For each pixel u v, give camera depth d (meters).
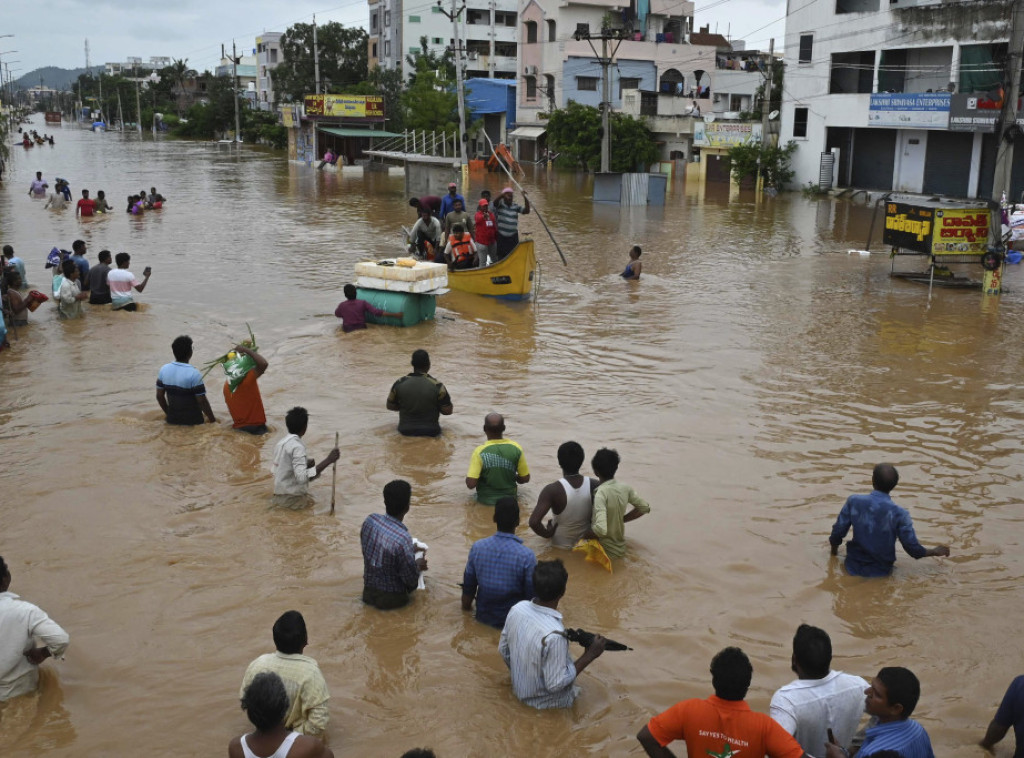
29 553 7.39
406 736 5.26
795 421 11.01
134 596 6.76
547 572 5.59
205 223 28.77
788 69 44.56
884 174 41.72
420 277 15.12
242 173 51.59
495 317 16.39
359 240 25.56
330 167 56.75
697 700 4.52
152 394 11.59
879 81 40.62
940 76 38.59
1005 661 6.16
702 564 7.48
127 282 16.20
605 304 17.70
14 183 41.66
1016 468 9.60
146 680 5.76
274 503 8.38
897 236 20.17
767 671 5.94
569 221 31.44
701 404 11.62
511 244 18.66
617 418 11.03
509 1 80.06
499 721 5.43
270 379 12.31
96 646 6.11
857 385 12.50
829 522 8.30
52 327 15.04
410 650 6.16
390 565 6.55
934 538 8.01
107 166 55.25
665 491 8.89
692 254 24.30
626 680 5.89
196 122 103.00
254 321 15.72
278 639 5.19
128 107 141.00
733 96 63.19
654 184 38.12
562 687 5.47
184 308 16.62
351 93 69.88
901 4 39.41
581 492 7.58
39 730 5.27
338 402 11.41
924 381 12.71
